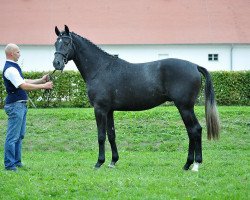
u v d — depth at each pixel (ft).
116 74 37.88
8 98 36.58
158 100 37.50
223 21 135.23
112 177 34.68
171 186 32.19
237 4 140.15
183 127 57.82
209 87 37.14
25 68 130.41
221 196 29.50
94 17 137.90
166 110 67.15
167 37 130.82
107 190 31.22
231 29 132.87
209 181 33.76
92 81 38.29
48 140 54.24
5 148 36.96
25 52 130.62
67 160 43.70
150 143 52.95
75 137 55.11
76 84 84.48
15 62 36.76
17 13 138.92
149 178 34.50
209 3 140.67
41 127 58.85
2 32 132.57
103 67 38.24
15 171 36.65
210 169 38.27
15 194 30.01
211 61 130.21
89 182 32.53
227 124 59.52
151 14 138.21
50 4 141.79
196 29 133.18
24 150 51.75
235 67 130.00
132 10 139.74
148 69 37.55
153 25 134.92
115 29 133.80
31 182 32.89
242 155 46.16
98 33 132.77
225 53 130.21
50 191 30.55
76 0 143.13
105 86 37.83
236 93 88.07
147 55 130.62
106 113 38.22
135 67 37.96
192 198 29.07
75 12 139.54
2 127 58.95
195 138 37.06
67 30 38.22
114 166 39.58
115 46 130.62
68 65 127.85
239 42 128.77
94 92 38.09
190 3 140.97
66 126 59.21
